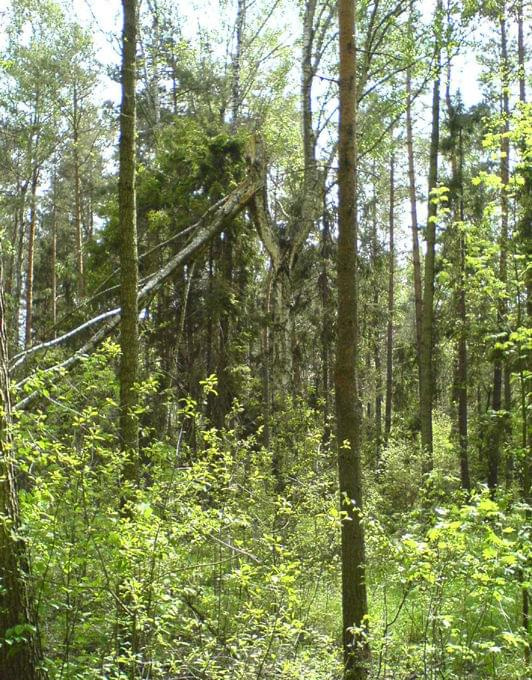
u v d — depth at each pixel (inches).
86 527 209.0
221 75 945.5
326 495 404.2
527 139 293.4
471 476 829.2
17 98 1079.0
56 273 1298.0
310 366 912.9
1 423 204.8
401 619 321.4
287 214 683.4
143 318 619.8
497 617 290.2
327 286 787.4
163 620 209.9
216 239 642.8
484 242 293.7
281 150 912.9
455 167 888.3
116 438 283.7
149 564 204.1
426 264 801.6
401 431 956.0
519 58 949.2
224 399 622.8
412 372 1142.3
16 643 193.5
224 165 650.8
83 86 1127.0
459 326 806.5
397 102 733.9
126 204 314.7
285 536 355.6
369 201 1188.5
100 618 216.5
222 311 624.4
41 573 208.1
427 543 215.3
